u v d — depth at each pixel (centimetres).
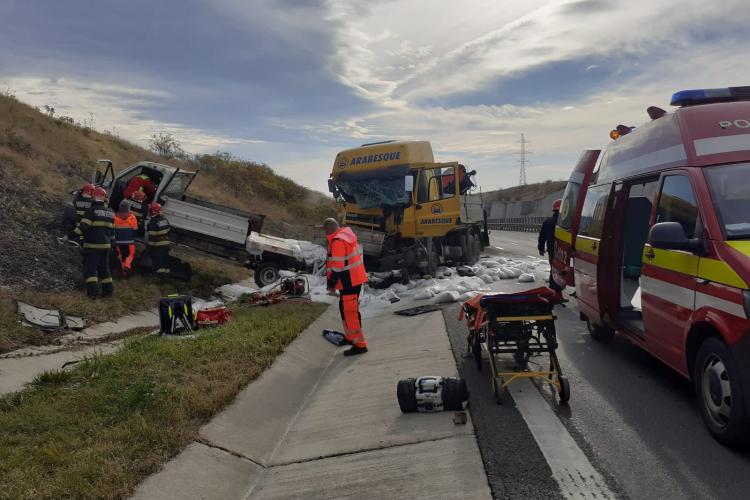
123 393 534
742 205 447
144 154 2830
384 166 1441
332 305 1170
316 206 3544
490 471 397
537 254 2219
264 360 688
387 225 1466
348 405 596
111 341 845
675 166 525
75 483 370
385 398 591
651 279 533
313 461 470
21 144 1756
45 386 573
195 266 1525
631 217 724
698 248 444
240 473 451
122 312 1016
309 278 1362
